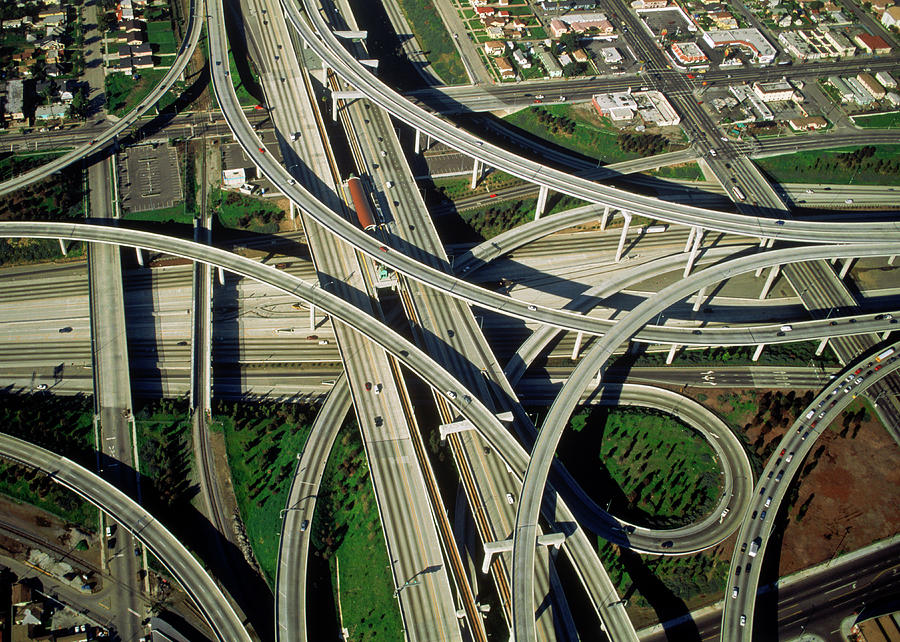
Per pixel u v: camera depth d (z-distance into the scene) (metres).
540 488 183.88
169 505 197.12
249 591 185.62
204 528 194.50
